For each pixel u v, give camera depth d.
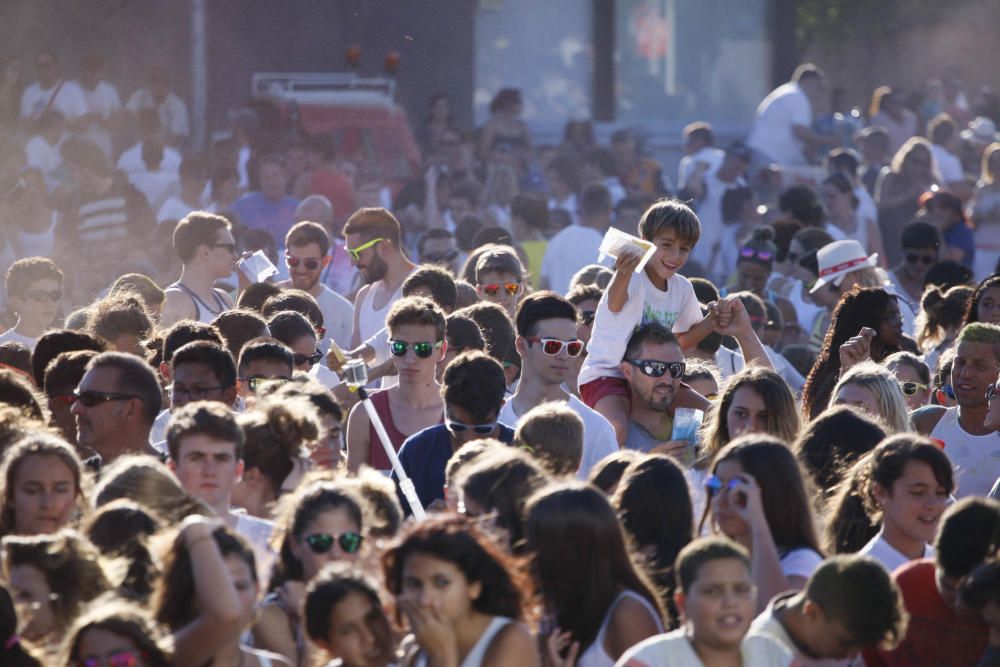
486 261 26.66
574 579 13.26
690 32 64.56
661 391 20.11
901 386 21.02
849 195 44.97
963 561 13.49
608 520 13.38
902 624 12.65
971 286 28.67
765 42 65.19
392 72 50.25
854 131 58.91
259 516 16.73
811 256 32.44
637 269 20.22
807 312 32.94
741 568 12.42
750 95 65.31
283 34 56.19
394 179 48.62
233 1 55.41
